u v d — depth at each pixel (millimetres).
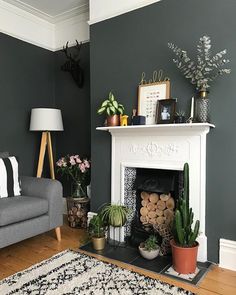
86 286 1836
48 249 2486
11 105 3293
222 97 2115
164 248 2311
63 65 3406
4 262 2230
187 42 2271
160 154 2404
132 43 2586
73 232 2949
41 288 1815
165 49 2391
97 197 2865
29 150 3525
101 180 2832
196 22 2221
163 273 2012
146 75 2508
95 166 2875
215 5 2133
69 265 2133
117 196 2682
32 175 3566
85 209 3082
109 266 2115
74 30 3547
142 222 2662
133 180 2672
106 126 2631
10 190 2633
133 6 2551
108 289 1798
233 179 2080
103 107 2576
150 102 2469
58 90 3771
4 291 1784
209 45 2025
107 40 2752
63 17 3533
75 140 3609
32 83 3525
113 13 2682
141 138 2514
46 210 2539
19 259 2283
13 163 2760
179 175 2443
